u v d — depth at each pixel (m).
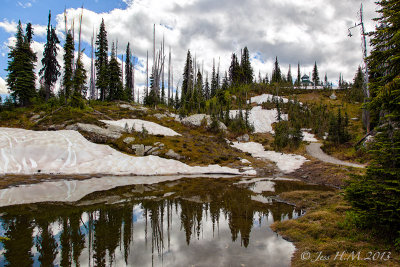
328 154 45.75
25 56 46.09
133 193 21.03
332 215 12.41
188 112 77.31
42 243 10.06
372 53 9.59
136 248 9.62
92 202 17.47
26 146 30.20
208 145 48.03
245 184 26.70
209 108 78.94
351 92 101.44
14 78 45.69
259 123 79.69
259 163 42.00
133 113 58.88
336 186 25.08
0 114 40.34
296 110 83.75
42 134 34.41
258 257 8.77
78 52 54.69
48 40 47.78
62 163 29.94
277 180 29.91
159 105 80.25
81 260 8.50
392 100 8.27
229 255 8.94
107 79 64.81
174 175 32.62
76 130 39.19
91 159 32.53
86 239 10.60
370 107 9.62
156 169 34.09
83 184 23.98
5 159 27.03
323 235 10.19
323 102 97.94
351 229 10.10
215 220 13.66
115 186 23.95
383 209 8.70
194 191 22.38
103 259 8.62
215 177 32.06
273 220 13.67
